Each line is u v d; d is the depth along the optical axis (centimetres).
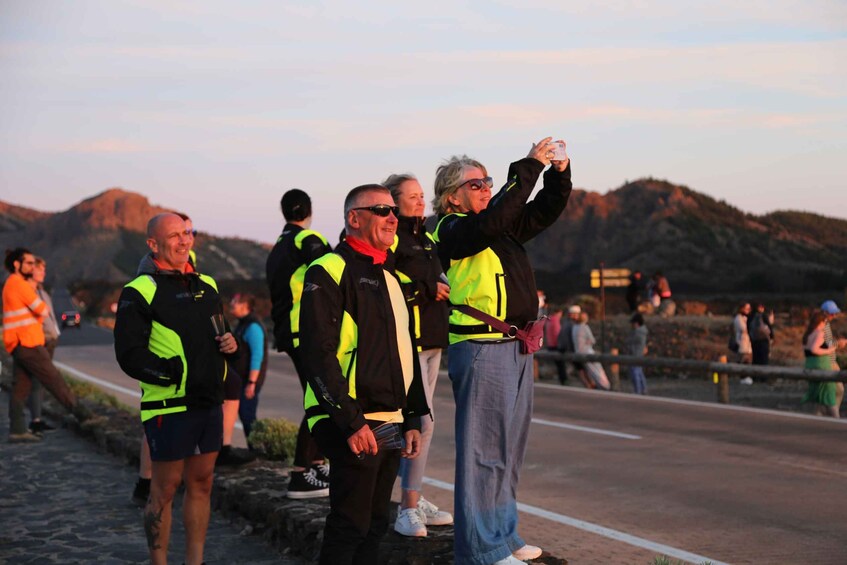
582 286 6912
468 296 588
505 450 591
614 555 701
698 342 2983
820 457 1071
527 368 604
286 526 707
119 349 597
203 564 636
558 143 574
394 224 512
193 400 608
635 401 1631
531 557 607
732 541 737
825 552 703
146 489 846
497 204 558
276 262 784
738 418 1390
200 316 614
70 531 768
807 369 1528
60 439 1223
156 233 615
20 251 1195
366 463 496
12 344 1198
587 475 1001
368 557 516
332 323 493
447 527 671
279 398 1848
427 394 650
